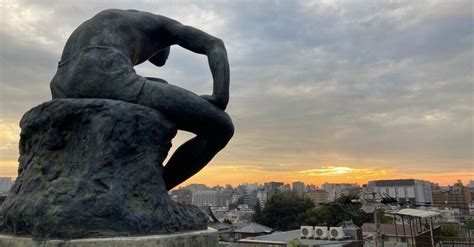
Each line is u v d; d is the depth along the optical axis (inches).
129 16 153.4
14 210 123.0
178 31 158.4
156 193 132.4
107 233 117.5
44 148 131.6
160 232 127.5
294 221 1637.6
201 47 156.1
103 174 123.0
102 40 141.9
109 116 127.1
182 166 158.7
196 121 144.3
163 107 138.6
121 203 121.6
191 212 147.6
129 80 139.0
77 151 127.6
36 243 113.6
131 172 128.3
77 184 120.1
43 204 116.9
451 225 1086.4
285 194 1942.7
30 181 127.3
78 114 128.3
